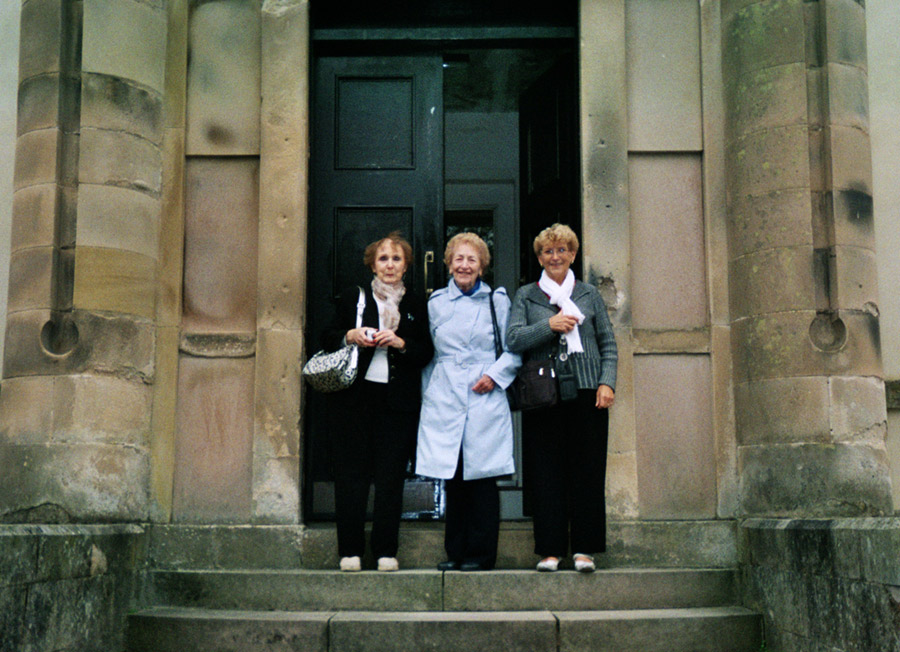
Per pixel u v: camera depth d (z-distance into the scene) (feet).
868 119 16.15
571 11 18.19
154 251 16.29
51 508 14.40
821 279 15.48
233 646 13.75
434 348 15.57
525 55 20.89
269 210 16.57
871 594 11.19
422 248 18.11
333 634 13.62
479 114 25.80
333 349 15.26
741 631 14.15
